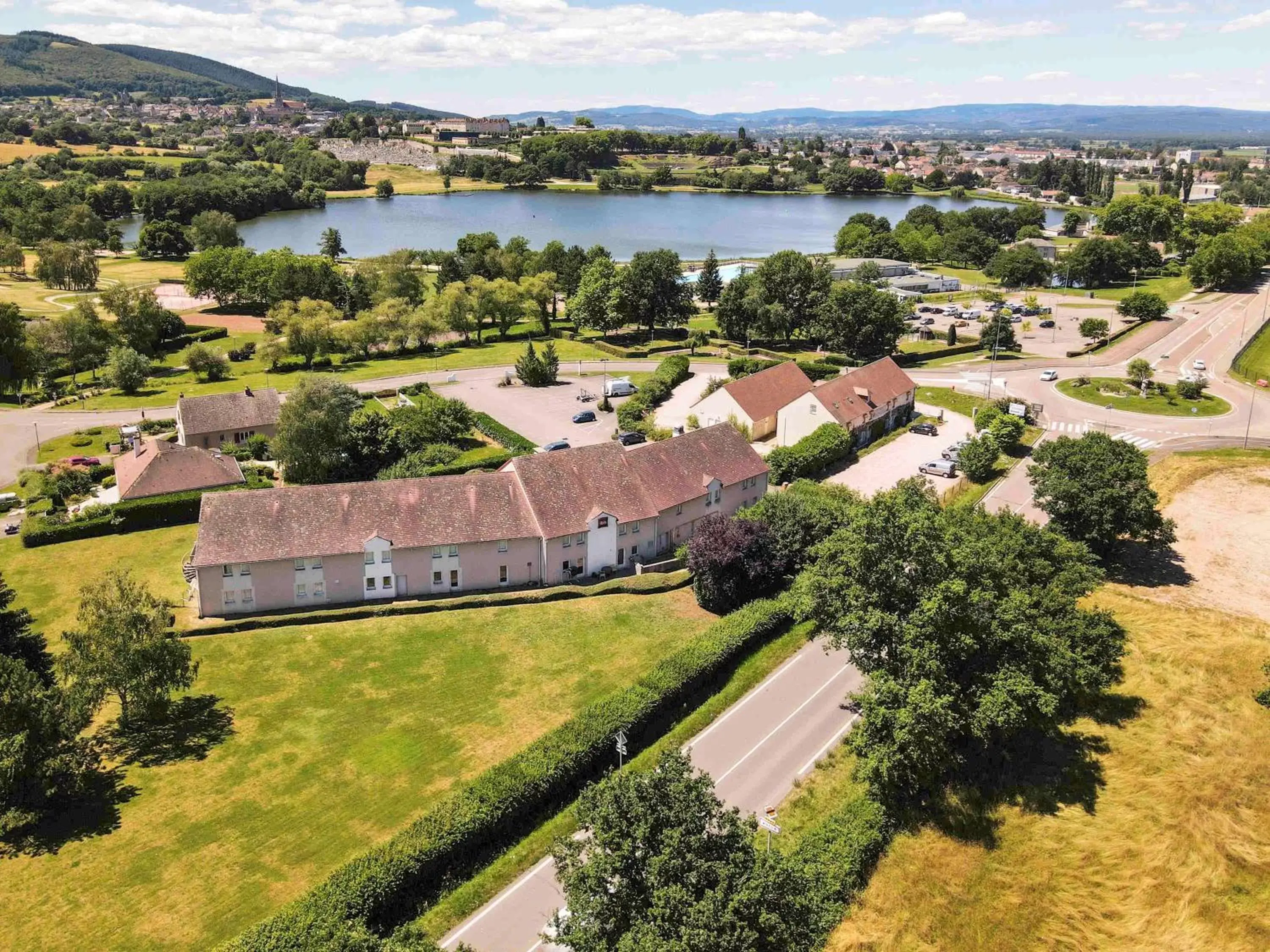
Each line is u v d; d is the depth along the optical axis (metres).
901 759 55.41
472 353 188.62
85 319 165.88
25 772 54.97
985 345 187.75
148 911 50.31
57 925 49.28
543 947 48.31
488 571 87.75
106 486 115.62
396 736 66.12
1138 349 188.75
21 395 152.00
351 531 84.25
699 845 40.50
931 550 59.75
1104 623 70.31
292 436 109.38
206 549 80.75
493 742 65.44
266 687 72.06
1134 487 90.88
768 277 190.50
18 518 103.88
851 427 126.88
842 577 62.47
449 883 52.59
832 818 56.94
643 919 39.16
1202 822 59.84
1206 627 83.50
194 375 170.75
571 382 162.12
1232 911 53.06
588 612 84.38
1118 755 66.81
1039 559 71.75
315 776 61.72
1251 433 136.88
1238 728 69.56
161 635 64.94
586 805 43.16
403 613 83.69
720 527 84.88
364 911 47.97
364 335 184.00
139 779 61.47
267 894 51.50
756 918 39.16
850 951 49.28
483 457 120.44
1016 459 126.44
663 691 67.56
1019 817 60.28
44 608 84.12
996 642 59.81
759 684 73.75
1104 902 53.50
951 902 52.94
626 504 93.06
